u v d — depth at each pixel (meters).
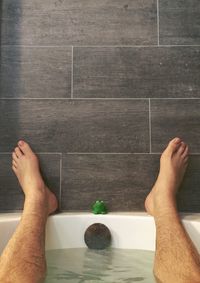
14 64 1.11
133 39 1.12
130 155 1.08
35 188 0.98
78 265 0.84
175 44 1.12
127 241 0.96
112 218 0.98
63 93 1.11
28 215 0.88
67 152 1.08
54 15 1.13
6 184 1.07
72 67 1.12
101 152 1.08
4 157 1.08
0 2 1.13
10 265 0.71
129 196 1.07
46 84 1.11
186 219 0.93
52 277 0.77
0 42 1.12
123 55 1.12
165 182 0.99
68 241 0.97
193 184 1.07
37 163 1.06
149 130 1.09
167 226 0.84
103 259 0.89
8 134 1.09
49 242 0.95
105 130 1.09
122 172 1.08
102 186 1.07
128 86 1.11
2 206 1.07
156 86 1.10
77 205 1.07
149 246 0.94
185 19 1.13
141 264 0.85
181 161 1.05
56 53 1.12
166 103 1.10
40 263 0.75
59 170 1.08
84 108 1.10
